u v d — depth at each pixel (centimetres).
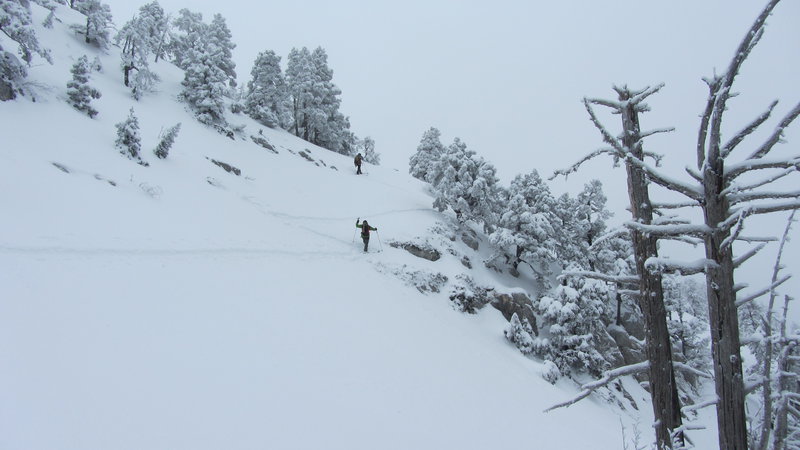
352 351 1235
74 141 1880
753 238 305
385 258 2275
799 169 268
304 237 2150
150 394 786
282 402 900
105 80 3055
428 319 1884
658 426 398
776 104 266
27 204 1267
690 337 3127
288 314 1298
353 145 5962
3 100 1845
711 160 289
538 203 3484
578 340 2442
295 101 5041
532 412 1411
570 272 445
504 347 2198
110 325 930
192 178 2236
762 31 252
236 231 1825
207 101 3288
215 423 777
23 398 666
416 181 4681
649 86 413
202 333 1034
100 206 1478
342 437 862
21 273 973
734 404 286
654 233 322
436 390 1238
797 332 302
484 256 3158
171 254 1374
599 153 412
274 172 3041
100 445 648
